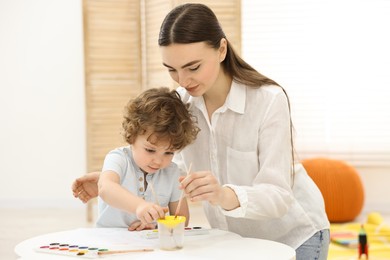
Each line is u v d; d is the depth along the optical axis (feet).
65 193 16.21
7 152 16.17
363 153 15.42
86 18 13.71
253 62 15.70
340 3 15.29
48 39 15.97
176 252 4.65
